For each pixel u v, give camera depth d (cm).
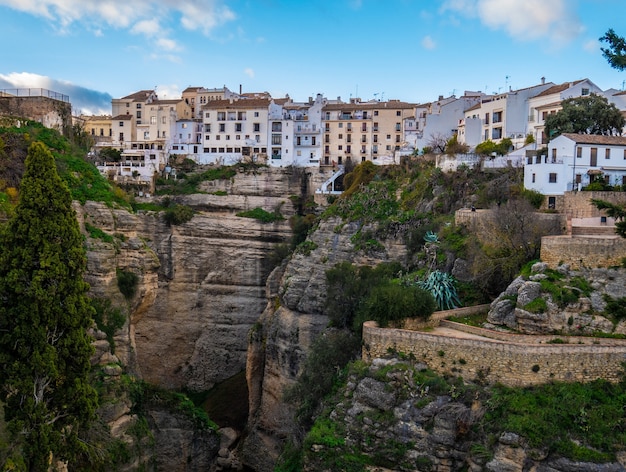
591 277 3981
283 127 10031
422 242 5575
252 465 6112
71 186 4847
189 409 5453
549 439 3184
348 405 3747
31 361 3181
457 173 6134
